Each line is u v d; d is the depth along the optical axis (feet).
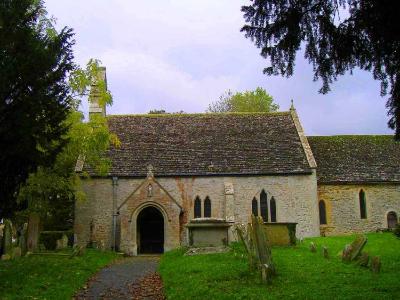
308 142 130.21
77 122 87.45
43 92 51.16
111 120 125.90
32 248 86.38
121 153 115.03
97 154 95.09
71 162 89.76
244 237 60.03
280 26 30.89
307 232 109.40
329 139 131.54
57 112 54.44
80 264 65.05
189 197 110.01
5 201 53.11
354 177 118.21
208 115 128.98
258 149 117.29
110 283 53.57
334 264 55.93
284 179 111.65
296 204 110.73
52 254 77.82
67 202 115.44
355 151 126.72
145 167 111.65
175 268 58.85
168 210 104.01
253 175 111.24
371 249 72.23
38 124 50.29
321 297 37.91
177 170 111.14
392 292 39.22
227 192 108.78
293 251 71.97
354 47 30.71
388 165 122.21
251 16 31.09
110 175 109.81
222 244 79.61
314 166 111.65
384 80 31.42
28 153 50.01
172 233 103.19
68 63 54.44
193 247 77.36
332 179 117.29
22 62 48.14
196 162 113.19
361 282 43.96
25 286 45.83
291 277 47.83
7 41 48.42
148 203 104.01
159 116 127.85
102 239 107.55
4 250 76.54
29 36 50.26
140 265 72.23
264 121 127.13
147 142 118.73
